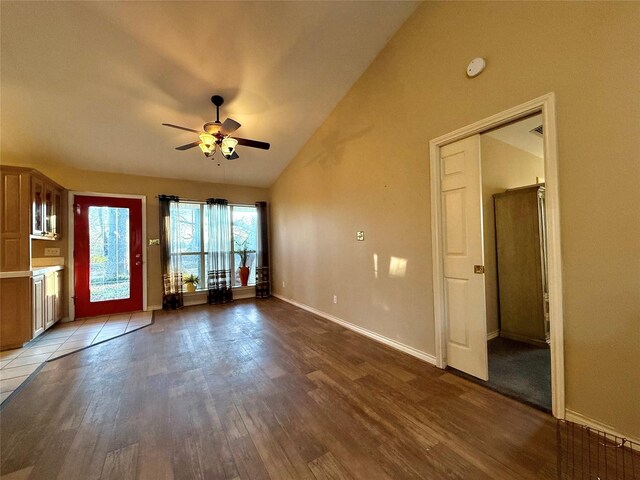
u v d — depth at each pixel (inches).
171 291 192.2
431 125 98.0
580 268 64.0
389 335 118.3
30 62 102.5
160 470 54.3
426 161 100.1
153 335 137.0
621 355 58.9
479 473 52.7
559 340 66.9
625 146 57.8
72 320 165.5
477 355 88.3
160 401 78.7
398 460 56.3
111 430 66.5
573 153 64.5
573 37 64.1
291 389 84.3
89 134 144.6
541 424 66.3
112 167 175.8
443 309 96.8
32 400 79.6
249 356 110.0
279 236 223.1
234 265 226.1
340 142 145.3
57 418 71.2
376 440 62.1
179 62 109.6
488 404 74.9
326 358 106.7
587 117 62.4
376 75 120.7
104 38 97.3
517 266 123.6
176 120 141.0
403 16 104.6
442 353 96.4
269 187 238.4
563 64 65.7
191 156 177.8
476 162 86.4
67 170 168.4
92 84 115.0
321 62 118.7
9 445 61.6
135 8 89.3
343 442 61.7
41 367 101.8
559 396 67.1
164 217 191.6
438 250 96.3
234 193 224.5
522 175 145.0
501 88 77.5
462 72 87.4
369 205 127.3
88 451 59.5
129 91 120.6
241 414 72.3
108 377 93.6
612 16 58.8
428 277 100.5
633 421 57.5
